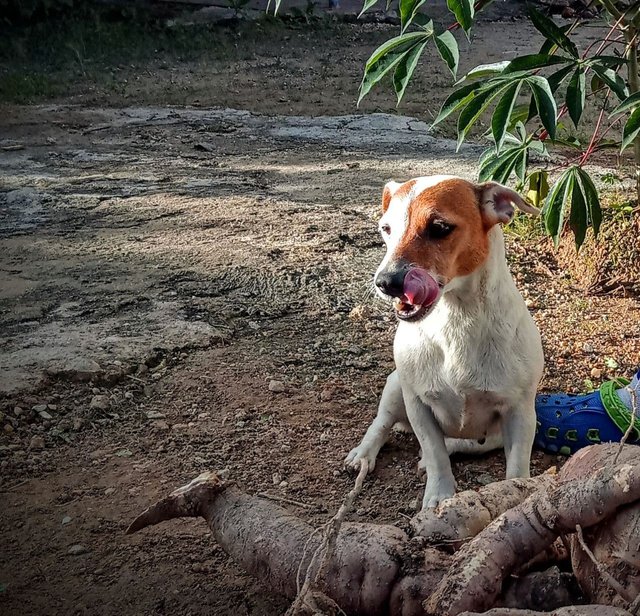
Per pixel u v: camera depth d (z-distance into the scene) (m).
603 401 1.20
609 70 1.30
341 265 1.85
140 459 1.20
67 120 3.30
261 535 0.84
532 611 0.67
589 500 0.72
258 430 1.28
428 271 0.99
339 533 0.81
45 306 1.65
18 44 4.60
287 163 2.73
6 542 1.03
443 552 0.80
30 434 1.25
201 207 2.25
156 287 1.74
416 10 1.27
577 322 1.62
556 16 4.77
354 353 1.51
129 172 2.60
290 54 4.70
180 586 0.96
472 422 1.12
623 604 0.70
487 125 3.18
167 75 4.23
